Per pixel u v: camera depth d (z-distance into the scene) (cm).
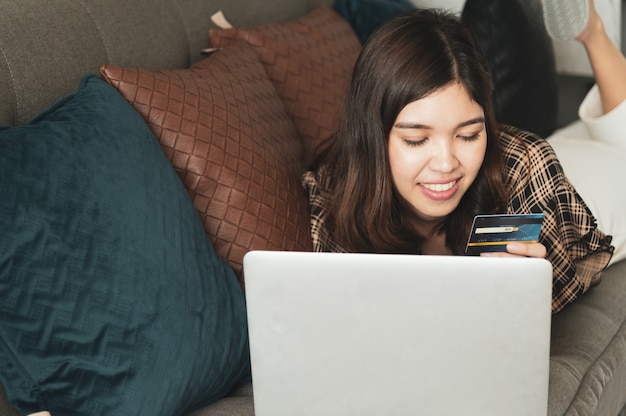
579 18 199
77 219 110
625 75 203
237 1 199
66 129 117
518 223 115
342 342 102
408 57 131
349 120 143
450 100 129
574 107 266
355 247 150
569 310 159
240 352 125
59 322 107
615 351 148
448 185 134
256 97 158
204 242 127
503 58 213
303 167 165
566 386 131
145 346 111
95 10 153
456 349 100
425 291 97
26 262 106
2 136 110
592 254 155
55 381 107
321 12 206
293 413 107
